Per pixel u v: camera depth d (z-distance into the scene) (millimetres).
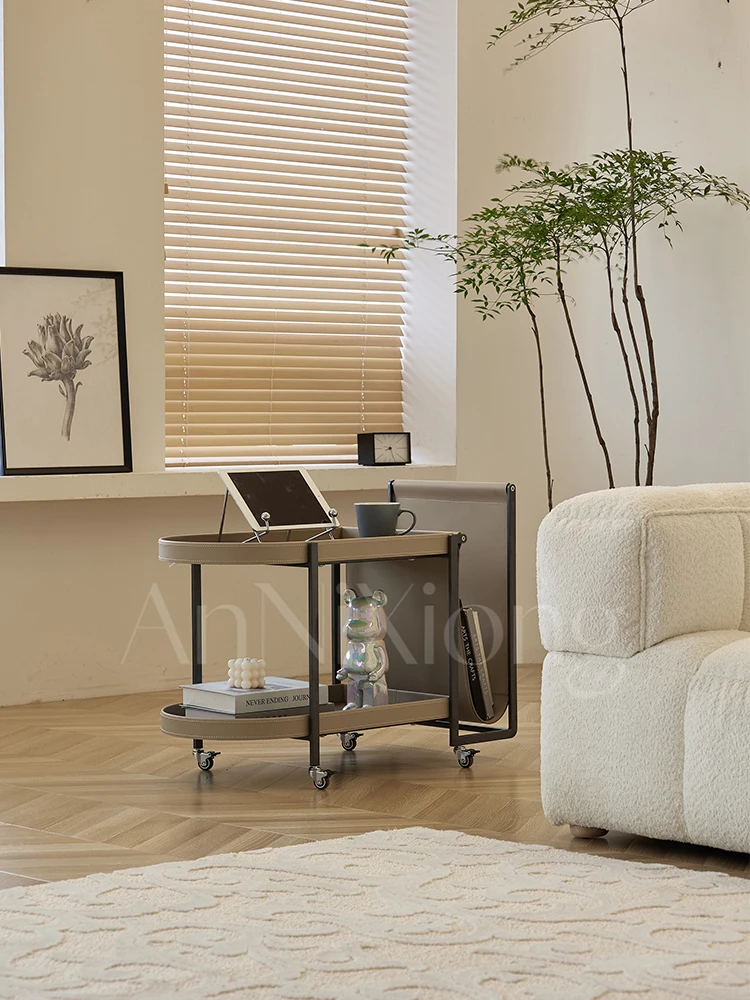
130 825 2713
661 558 2426
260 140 4781
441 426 4992
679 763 2398
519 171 4980
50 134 4211
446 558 3434
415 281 5074
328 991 1733
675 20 4770
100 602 4379
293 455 4914
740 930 1999
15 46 4137
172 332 4645
